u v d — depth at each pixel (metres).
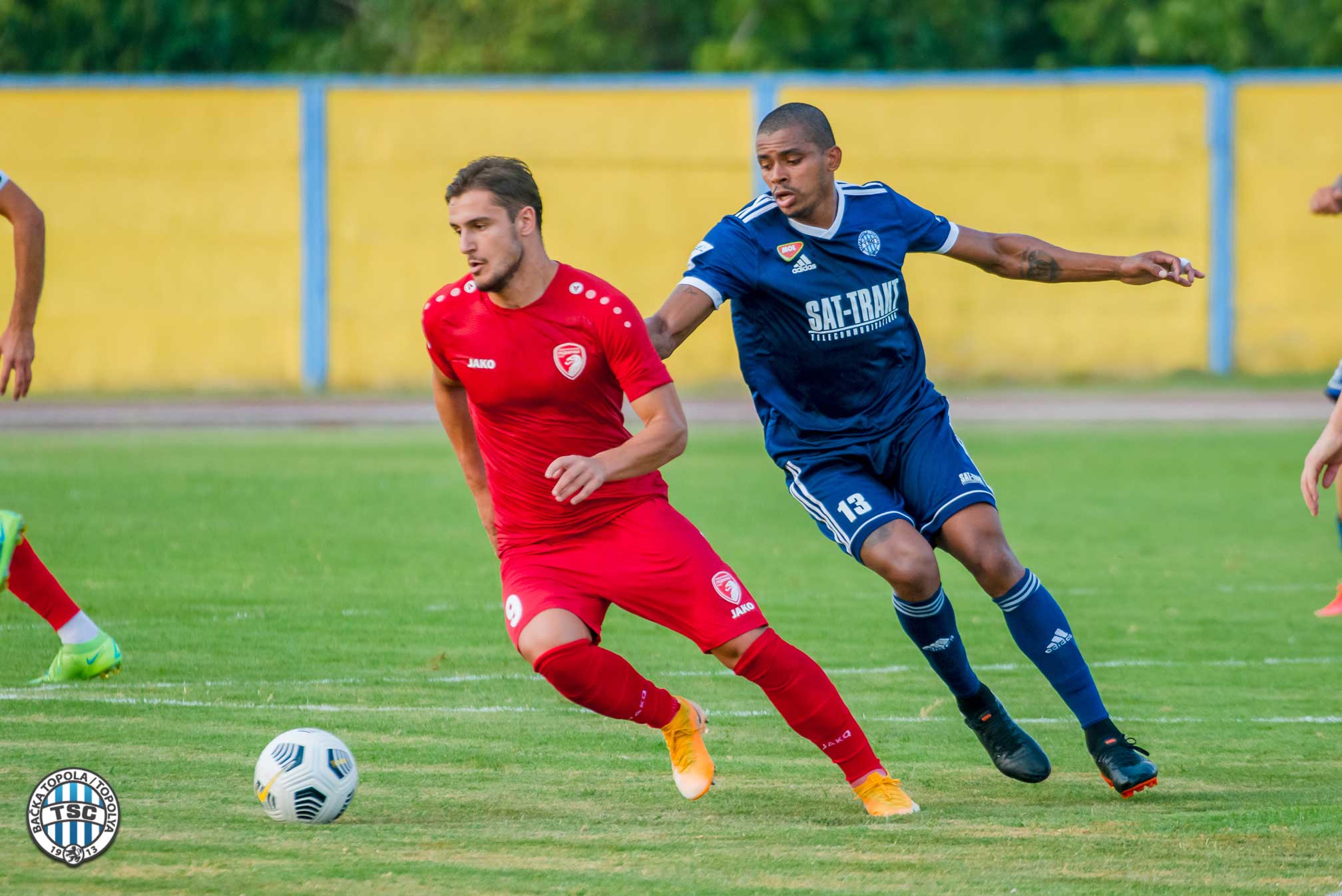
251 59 104.81
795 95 80.31
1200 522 41.31
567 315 16.05
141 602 29.80
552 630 16.31
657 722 17.16
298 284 80.50
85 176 79.25
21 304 21.19
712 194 80.75
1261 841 15.98
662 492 17.22
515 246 15.79
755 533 39.91
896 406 19.08
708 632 16.64
